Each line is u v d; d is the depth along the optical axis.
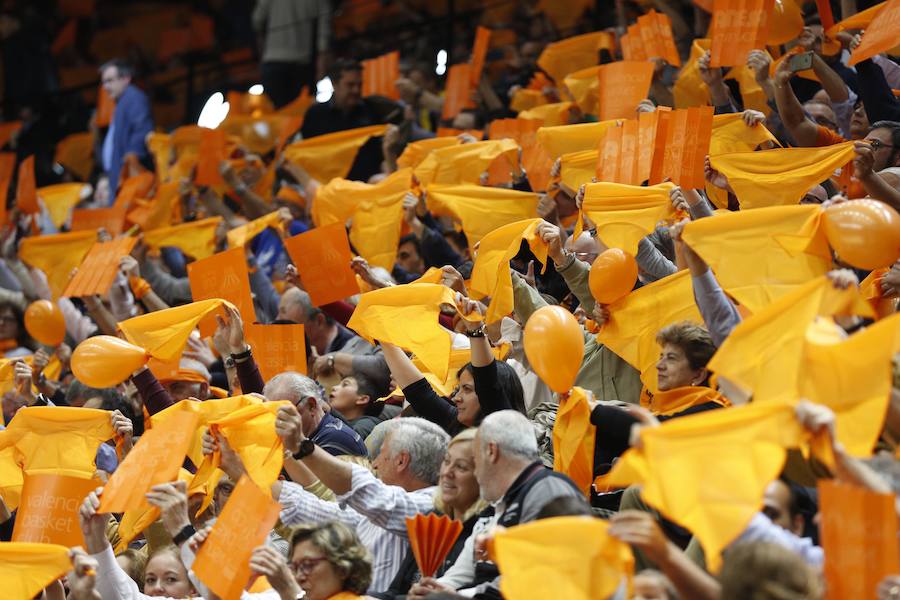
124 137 21.30
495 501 8.02
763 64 11.87
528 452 7.96
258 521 7.74
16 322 15.87
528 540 6.52
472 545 8.35
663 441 6.35
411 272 14.48
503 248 10.41
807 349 6.77
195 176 17.89
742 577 6.07
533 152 14.16
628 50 14.50
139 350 10.17
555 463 8.76
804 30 12.50
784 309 7.23
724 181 10.94
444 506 8.98
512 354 11.49
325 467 8.92
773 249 8.51
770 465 6.25
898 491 6.42
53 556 8.08
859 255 8.08
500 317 10.28
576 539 6.45
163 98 25.91
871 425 6.55
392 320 10.19
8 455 10.39
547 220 12.73
